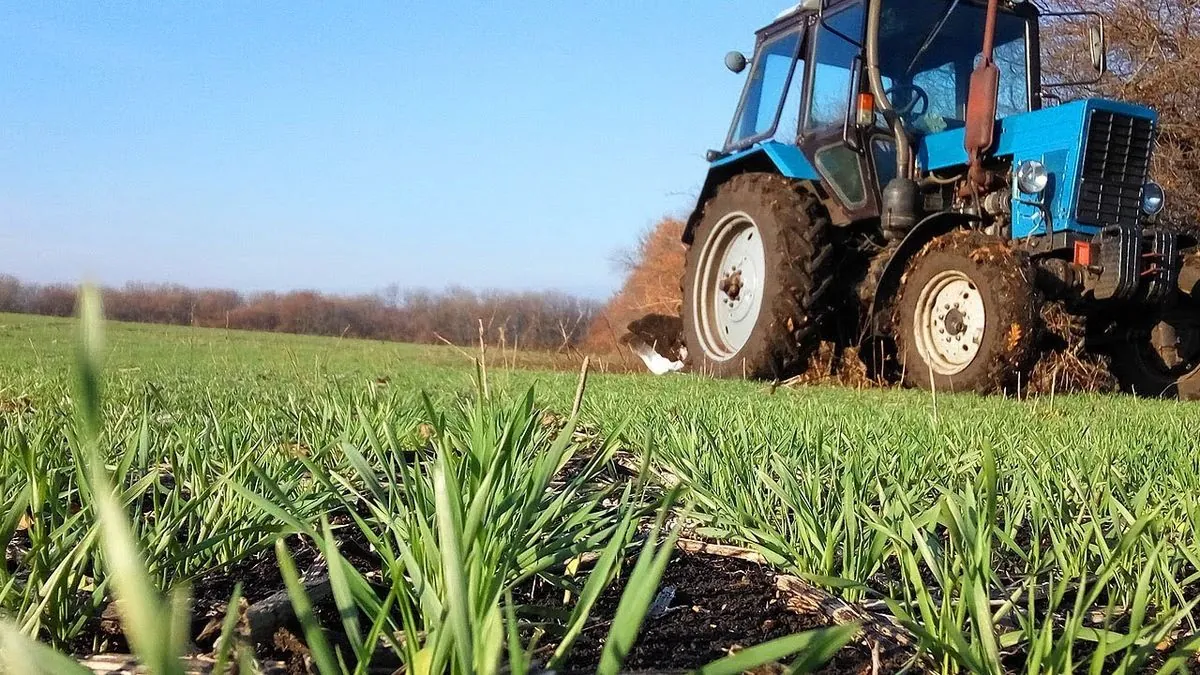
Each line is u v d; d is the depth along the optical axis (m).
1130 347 6.82
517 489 1.19
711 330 8.63
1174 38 12.73
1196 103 12.62
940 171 6.76
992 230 6.49
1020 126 6.44
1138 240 5.97
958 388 6.16
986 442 0.99
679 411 3.52
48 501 1.22
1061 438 2.84
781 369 7.40
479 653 0.52
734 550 1.54
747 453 2.23
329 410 2.66
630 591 0.48
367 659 0.64
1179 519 1.65
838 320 7.48
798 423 2.97
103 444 1.76
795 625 1.17
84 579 1.15
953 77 6.98
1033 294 5.88
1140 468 2.26
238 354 11.82
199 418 2.72
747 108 8.37
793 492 1.62
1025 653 1.06
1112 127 6.16
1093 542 1.47
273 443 1.97
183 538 1.41
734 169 8.48
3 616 0.89
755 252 8.05
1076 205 6.10
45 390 3.94
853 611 1.18
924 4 6.94
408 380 6.23
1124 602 1.27
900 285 6.73
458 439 1.30
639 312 21.33
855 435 2.70
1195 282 6.22
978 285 6.08
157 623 0.30
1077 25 12.62
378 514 1.30
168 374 6.37
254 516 1.39
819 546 1.37
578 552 1.18
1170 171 12.43
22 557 1.17
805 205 7.27
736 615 1.21
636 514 1.34
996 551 1.53
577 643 1.05
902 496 1.44
